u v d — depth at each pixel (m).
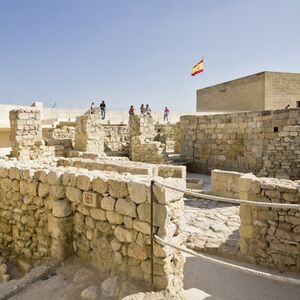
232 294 4.35
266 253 5.31
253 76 28.20
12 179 5.72
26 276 4.23
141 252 3.76
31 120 14.37
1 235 6.03
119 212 4.02
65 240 4.68
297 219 4.98
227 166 15.98
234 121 15.51
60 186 4.78
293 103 27.50
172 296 3.46
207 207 9.54
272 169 12.45
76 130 18.06
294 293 4.41
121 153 21.06
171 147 23.39
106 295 3.67
